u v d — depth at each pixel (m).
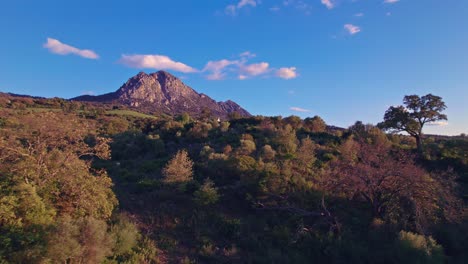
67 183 12.68
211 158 25.02
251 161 21.73
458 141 29.53
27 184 11.00
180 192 19.08
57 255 8.98
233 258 13.01
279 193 17.80
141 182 20.34
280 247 13.84
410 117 31.25
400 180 15.55
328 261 13.03
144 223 15.43
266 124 44.44
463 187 19.69
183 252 13.32
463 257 12.77
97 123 56.75
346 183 16.45
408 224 14.55
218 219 16.03
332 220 15.50
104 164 30.09
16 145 13.58
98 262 10.11
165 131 47.12
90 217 11.01
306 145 27.70
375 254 12.75
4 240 8.98
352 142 28.42
